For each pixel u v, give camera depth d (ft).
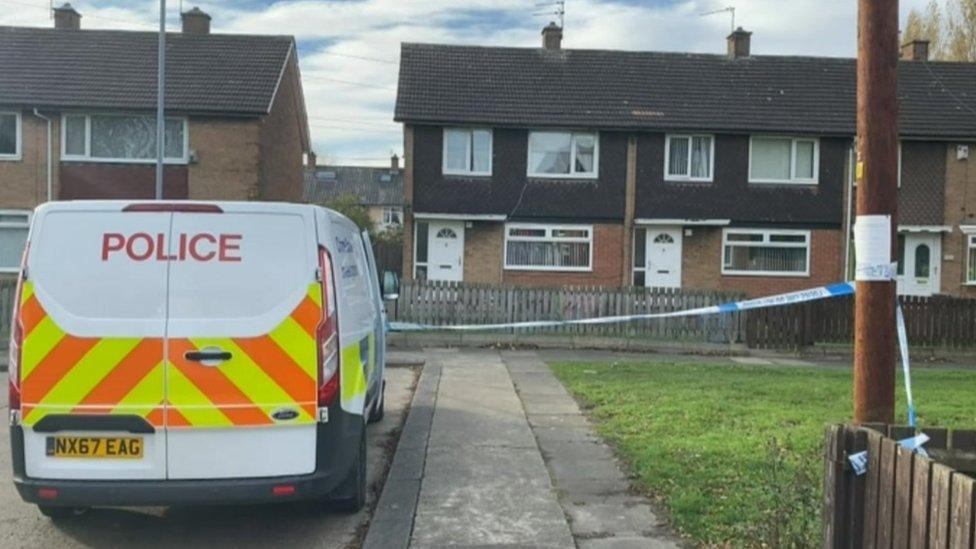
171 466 16.12
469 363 44.29
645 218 76.23
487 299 54.54
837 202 76.95
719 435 25.11
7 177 73.15
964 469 13.21
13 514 19.20
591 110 76.95
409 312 54.54
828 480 13.33
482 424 27.78
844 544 13.14
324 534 18.02
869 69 14.07
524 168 75.97
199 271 16.49
